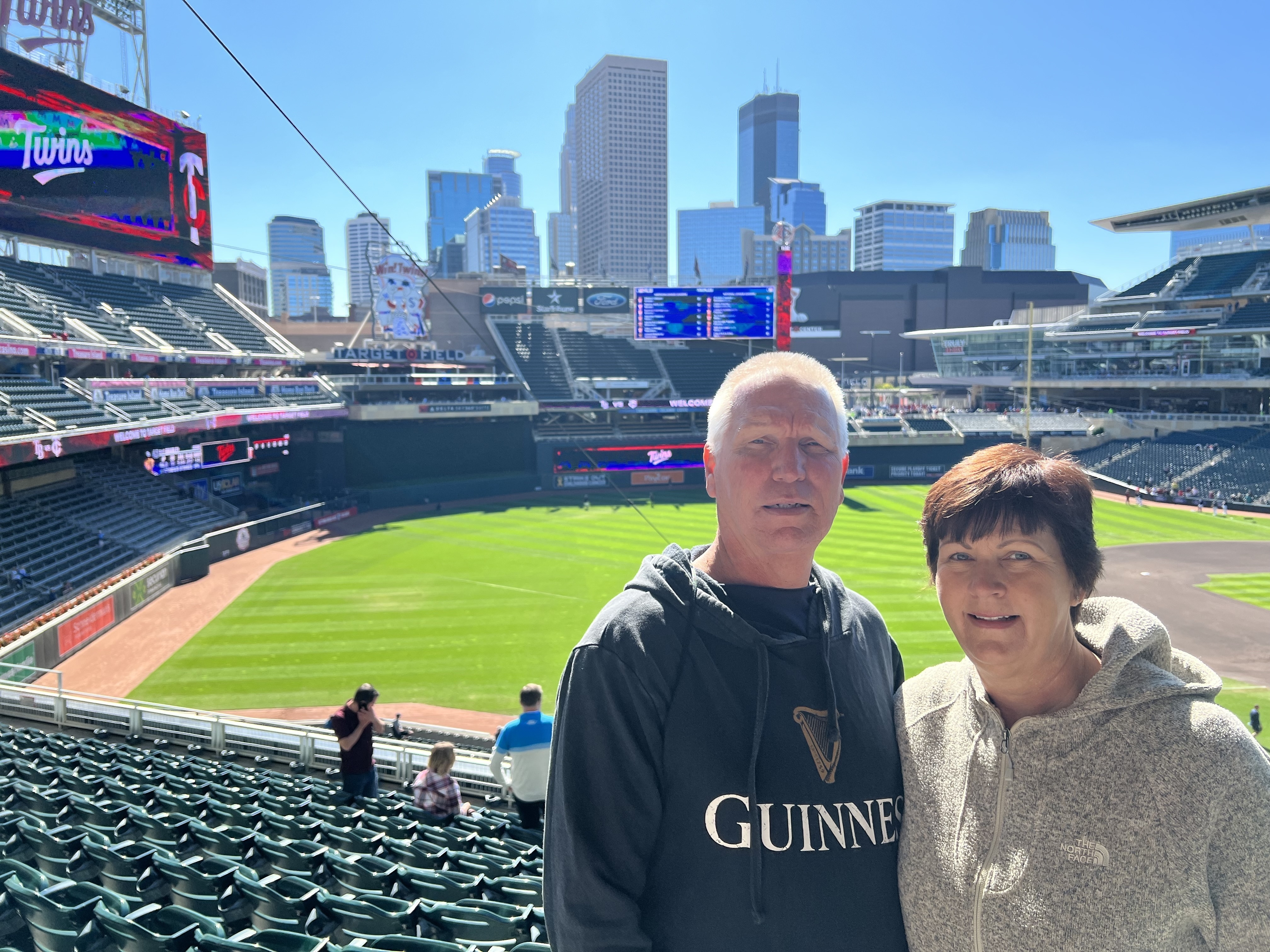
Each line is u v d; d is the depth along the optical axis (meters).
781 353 1.93
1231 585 30.31
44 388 31.05
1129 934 1.52
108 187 37.62
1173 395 64.19
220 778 9.08
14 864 4.80
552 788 1.79
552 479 56.50
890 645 2.25
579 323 65.94
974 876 1.69
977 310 92.94
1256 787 1.47
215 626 25.39
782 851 1.69
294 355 50.12
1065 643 1.70
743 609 1.83
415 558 35.41
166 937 3.83
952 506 1.70
